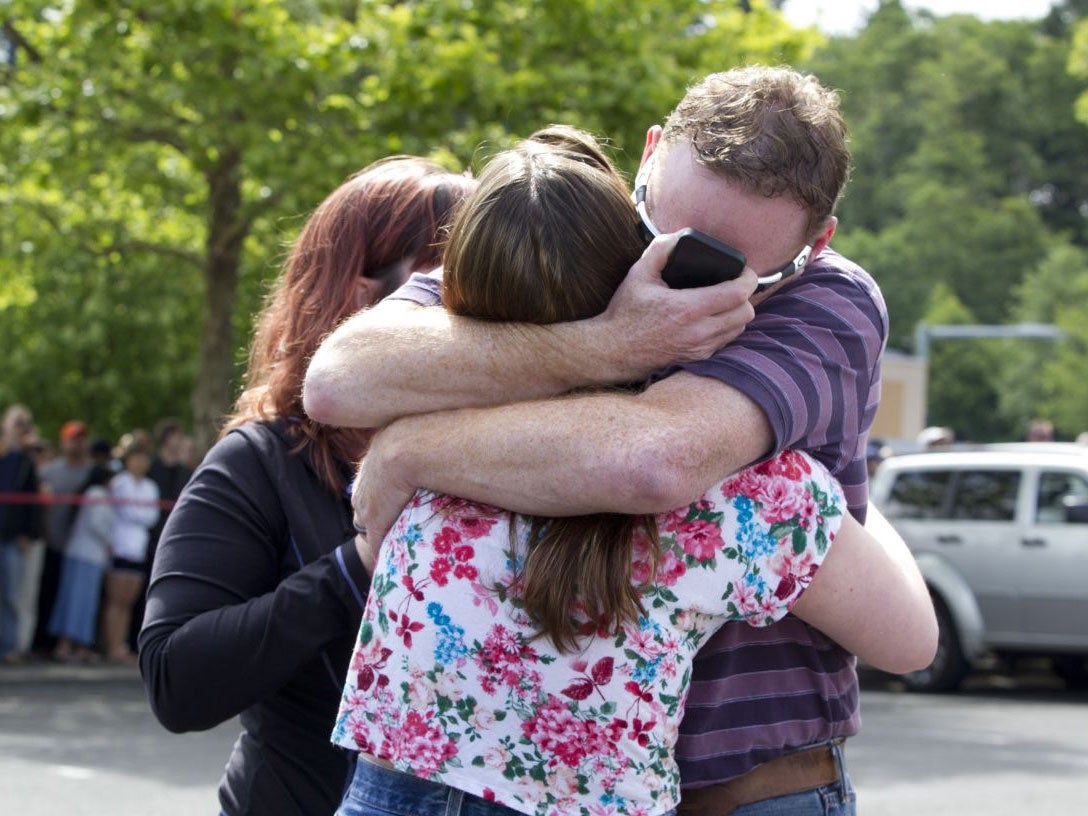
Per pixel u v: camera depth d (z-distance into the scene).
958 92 87.00
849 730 2.29
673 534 2.00
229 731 10.66
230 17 14.82
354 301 2.70
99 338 28.03
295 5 15.57
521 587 1.98
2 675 13.19
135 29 15.49
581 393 2.06
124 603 14.26
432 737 2.00
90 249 18.81
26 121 15.41
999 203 83.69
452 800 2.01
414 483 2.08
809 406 2.03
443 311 2.15
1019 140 86.75
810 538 2.05
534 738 1.97
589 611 1.94
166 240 20.39
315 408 2.16
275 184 14.53
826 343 2.11
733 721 2.17
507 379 2.05
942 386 78.38
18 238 19.09
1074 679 15.11
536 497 1.95
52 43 15.78
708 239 1.99
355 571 2.39
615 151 2.53
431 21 15.73
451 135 15.59
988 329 34.72
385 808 2.04
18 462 13.44
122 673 13.71
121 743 9.93
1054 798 8.44
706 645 2.16
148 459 14.42
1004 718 12.38
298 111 15.26
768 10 17.27
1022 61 88.75
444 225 2.70
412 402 2.10
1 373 29.17
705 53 16.69
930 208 81.19
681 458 1.90
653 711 1.98
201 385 16.52
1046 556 13.54
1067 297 71.25
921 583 2.28
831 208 2.09
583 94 15.32
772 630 2.20
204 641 2.41
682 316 1.99
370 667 2.07
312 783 2.54
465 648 1.99
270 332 2.78
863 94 89.00
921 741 10.80
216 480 2.59
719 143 2.04
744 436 1.96
